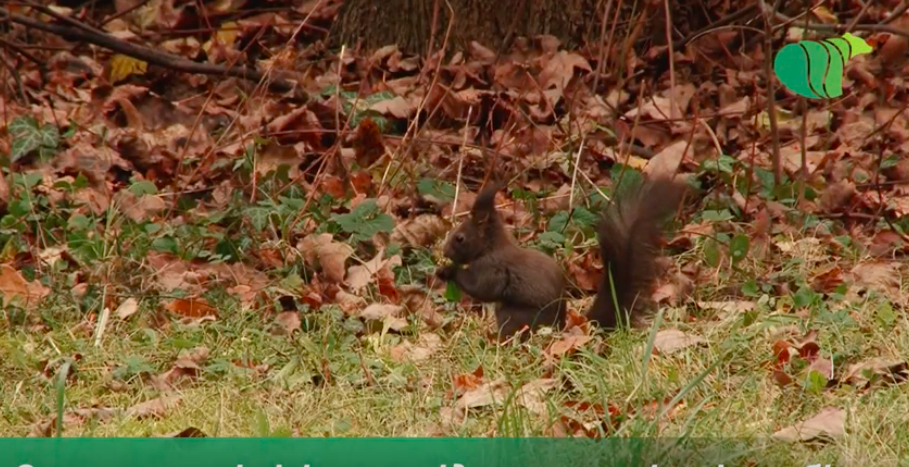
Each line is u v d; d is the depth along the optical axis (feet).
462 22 44.37
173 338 28.25
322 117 41.22
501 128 41.32
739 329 27.81
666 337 27.20
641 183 29.89
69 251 32.68
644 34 45.03
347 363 26.63
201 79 45.93
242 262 33.12
